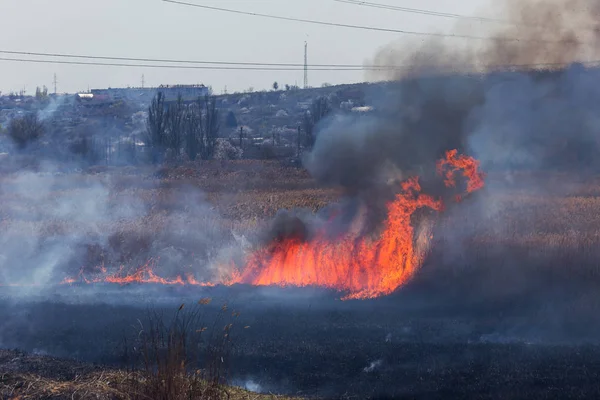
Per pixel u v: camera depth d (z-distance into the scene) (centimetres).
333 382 4741
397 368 5044
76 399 3825
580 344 5694
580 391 4503
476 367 5050
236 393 4241
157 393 3650
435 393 4512
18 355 4994
